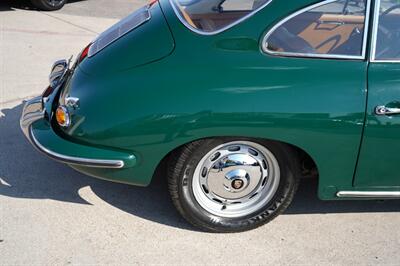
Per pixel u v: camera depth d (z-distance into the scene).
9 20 7.49
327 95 2.75
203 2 3.11
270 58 2.80
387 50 2.86
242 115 2.72
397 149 2.89
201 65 2.78
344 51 2.85
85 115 2.84
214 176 3.04
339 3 2.82
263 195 3.15
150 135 2.76
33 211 3.28
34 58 5.95
